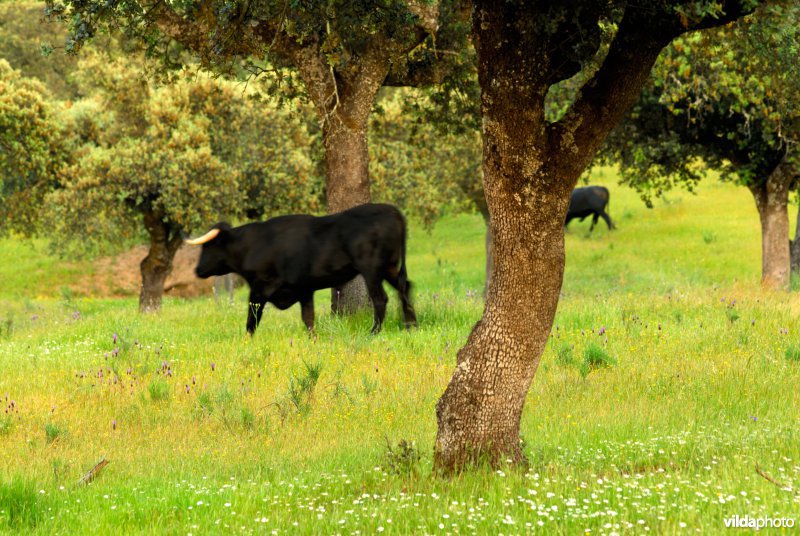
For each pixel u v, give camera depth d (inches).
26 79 1520.7
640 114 1358.3
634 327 888.3
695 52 991.0
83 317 1264.8
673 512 358.9
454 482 429.4
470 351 463.8
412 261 2699.3
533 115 430.6
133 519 393.1
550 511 371.9
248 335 933.8
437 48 1073.5
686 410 600.7
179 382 744.3
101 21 585.3
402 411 637.9
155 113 1469.0
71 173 1444.4
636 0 411.8
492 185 445.4
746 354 772.6
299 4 530.9
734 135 1341.0
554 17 422.0
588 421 582.6
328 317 998.4
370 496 425.4
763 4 448.1
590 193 2625.5
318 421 615.5
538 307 450.9
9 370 817.5
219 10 542.3
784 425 534.0
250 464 511.8
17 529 385.7
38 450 554.6
